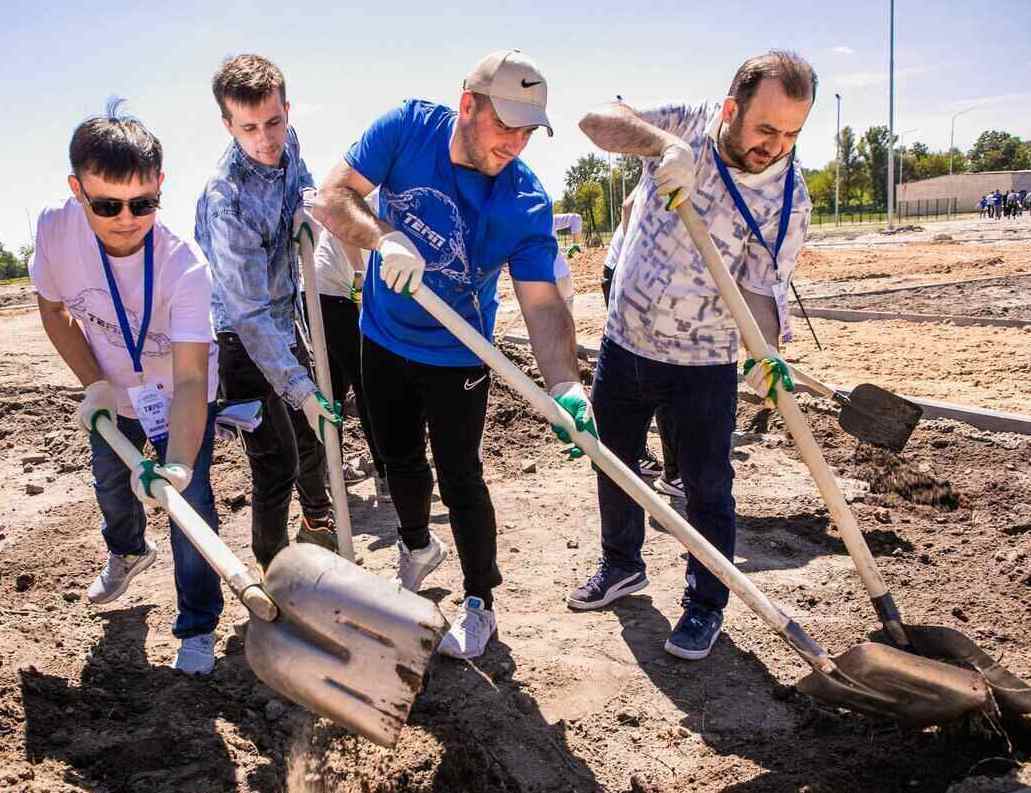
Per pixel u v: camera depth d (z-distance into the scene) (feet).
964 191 254.68
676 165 10.39
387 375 11.56
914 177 303.48
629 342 12.14
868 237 116.16
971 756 9.63
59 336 11.14
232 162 11.88
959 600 12.94
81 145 9.39
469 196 10.68
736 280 11.69
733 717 10.69
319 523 15.57
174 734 9.96
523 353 28.91
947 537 15.14
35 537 16.05
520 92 9.84
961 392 23.62
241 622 12.78
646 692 11.21
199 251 10.78
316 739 10.10
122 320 10.76
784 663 11.73
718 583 11.98
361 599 8.34
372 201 14.01
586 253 79.25
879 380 25.41
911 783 9.30
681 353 11.75
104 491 12.00
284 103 11.85
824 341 32.24
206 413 10.82
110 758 9.55
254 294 11.64
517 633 12.55
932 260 64.75
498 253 10.87
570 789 9.62
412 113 10.89
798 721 10.59
